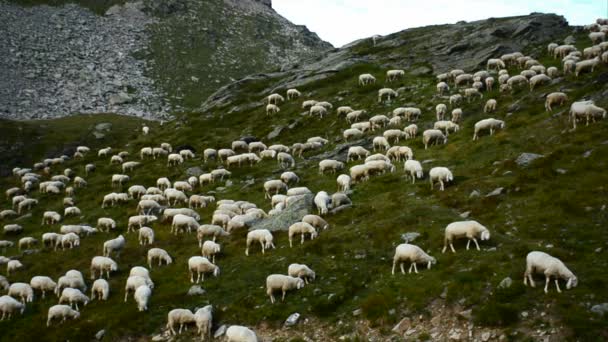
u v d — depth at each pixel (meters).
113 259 30.50
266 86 79.56
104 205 44.75
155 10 193.75
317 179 38.81
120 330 21.08
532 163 27.16
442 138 38.28
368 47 86.00
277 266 23.72
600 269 16.84
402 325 16.95
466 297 17.05
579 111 29.83
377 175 34.44
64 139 96.50
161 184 46.59
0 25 150.75
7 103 116.75
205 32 188.50
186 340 19.64
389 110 52.25
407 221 24.39
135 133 84.75
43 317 24.17
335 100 61.28
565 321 14.74
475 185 26.91
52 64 142.25
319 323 18.58
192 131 66.69
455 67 62.53
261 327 19.27
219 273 24.61
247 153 49.41
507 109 39.81
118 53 161.88
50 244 36.97
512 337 14.98
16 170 65.94
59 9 175.75
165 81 154.25
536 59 55.72
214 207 38.09
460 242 21.19
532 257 16.86
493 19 78.50
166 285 24.78
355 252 23.03
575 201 21.88
